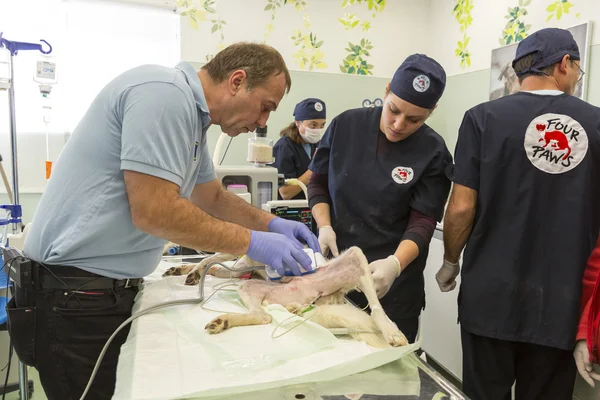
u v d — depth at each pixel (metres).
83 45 2.92
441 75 1.32
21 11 2.76
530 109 1.30
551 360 1.34
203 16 2.94
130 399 0.69
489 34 2.73
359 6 3.22
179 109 0.97
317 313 1.04
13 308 1.06
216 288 1.25
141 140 0.93
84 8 2.89
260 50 1.14
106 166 1.02
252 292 1.14
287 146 2.82
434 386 0.79
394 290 1.48
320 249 1.36
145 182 0.93
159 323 1.00
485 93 2.77
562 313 1.26
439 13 3.23
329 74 3.23
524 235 1.30
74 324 1.08
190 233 1.00
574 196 1.25
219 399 0.73
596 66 2.10
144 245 1.11
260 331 0.97
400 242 1.41
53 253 1.04
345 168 1.50
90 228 1.02
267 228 1.41
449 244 1.47
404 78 1.31
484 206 1.34
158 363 0.81
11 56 1.93
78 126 1.07
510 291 1.31
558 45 1.32
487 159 1.33
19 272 1.05
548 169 1.27
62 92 2.91
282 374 0.78
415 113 1.33
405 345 0.91
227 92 1.12
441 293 2.30
